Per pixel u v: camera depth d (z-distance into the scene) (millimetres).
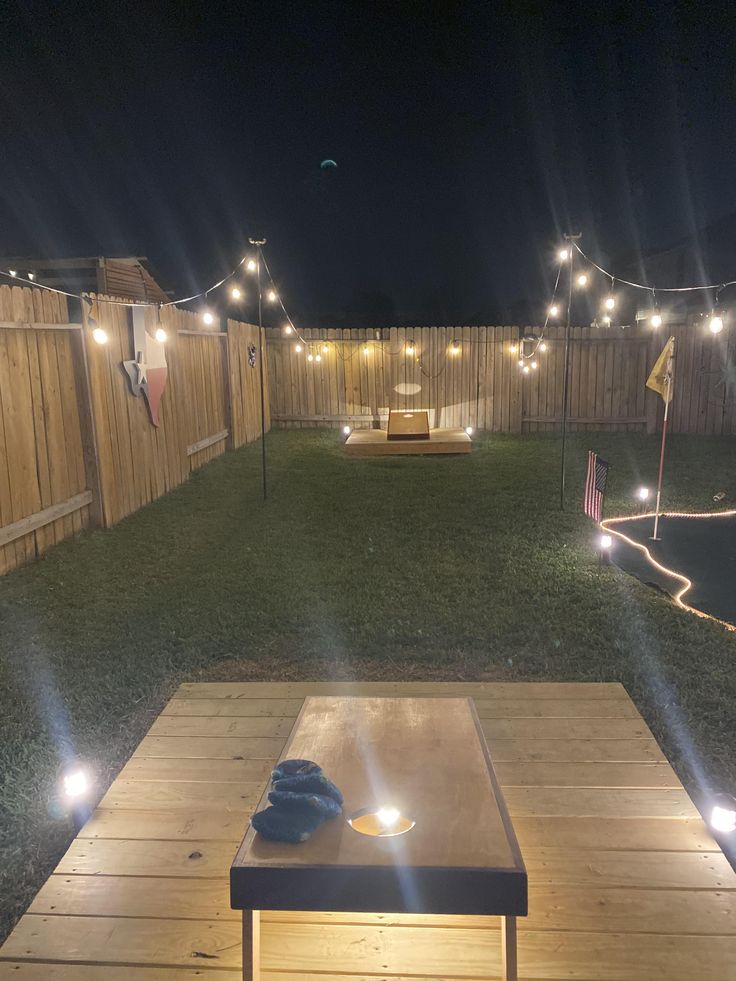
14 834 2748
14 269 15352
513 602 5008
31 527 6070
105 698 3768
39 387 6270
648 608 4852
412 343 14742
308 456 11906
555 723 3424
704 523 7379
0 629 4691
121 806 2836
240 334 12898
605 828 2660
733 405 13703
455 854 1910
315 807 2045
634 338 14031
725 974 2051
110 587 5473
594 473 7395
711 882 2389
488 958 2115
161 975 2082
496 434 14430
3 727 3494
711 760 3156
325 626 4648
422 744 2506
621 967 2078
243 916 1942
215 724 3477
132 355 7984
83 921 2270
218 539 6816
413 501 8383
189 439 10148
